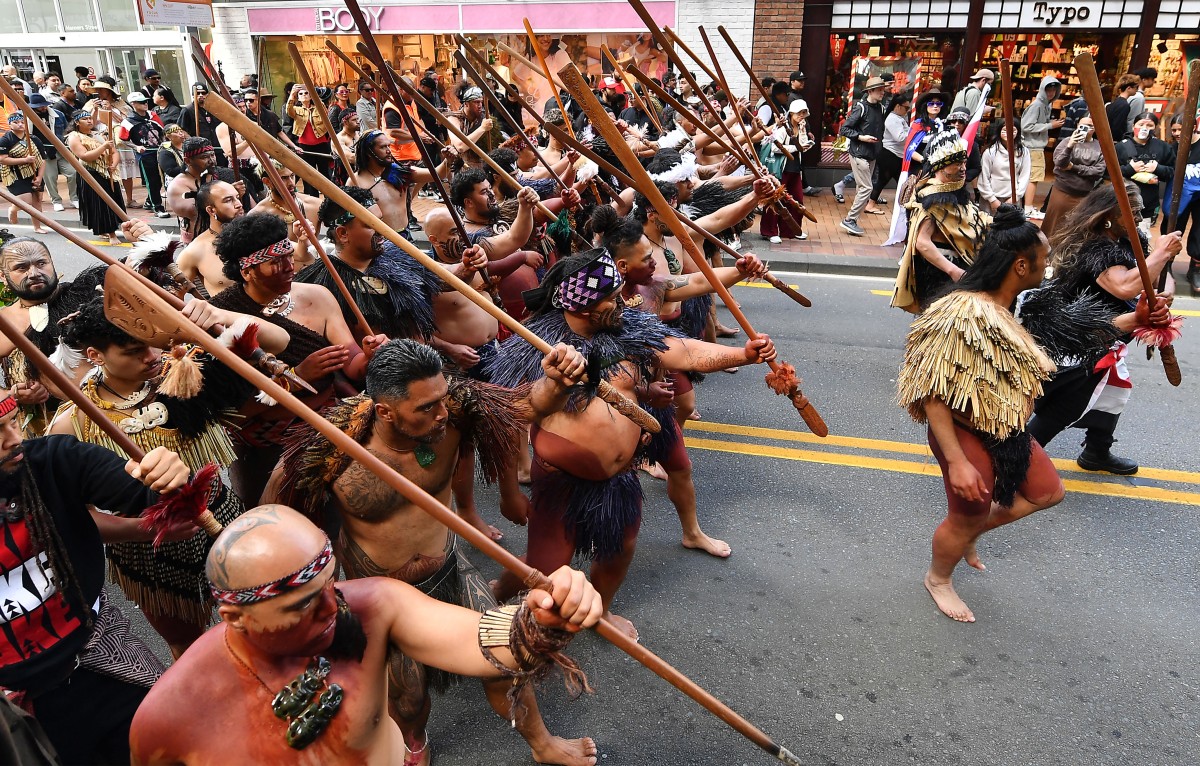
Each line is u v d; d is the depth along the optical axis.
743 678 3.64
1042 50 13.65
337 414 2.53
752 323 8.30
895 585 4.27
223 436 3.07
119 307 1.98
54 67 18.88
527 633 1.76
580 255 3.23
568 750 3.15
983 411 3.48
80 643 2.29
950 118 10.41
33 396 3.74
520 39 15.09
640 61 14.66
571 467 3.27
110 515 2.59
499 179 6.43
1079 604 4.09
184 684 1.64
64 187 15.44
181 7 13.15
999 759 3.21
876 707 3.47
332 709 1.66
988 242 3.58
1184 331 7.81
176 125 11.88
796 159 11.13
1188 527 4.73
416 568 2.70
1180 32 12.98
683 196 6.12
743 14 13.80
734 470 5.48
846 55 14.03
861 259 10.19
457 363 4.45
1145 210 9.31
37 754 1.95
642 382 3.49
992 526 4.11
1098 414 5.10
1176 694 3.52
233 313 3.17
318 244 3.84
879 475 5.39
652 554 4.55
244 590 1.49
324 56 16.19
